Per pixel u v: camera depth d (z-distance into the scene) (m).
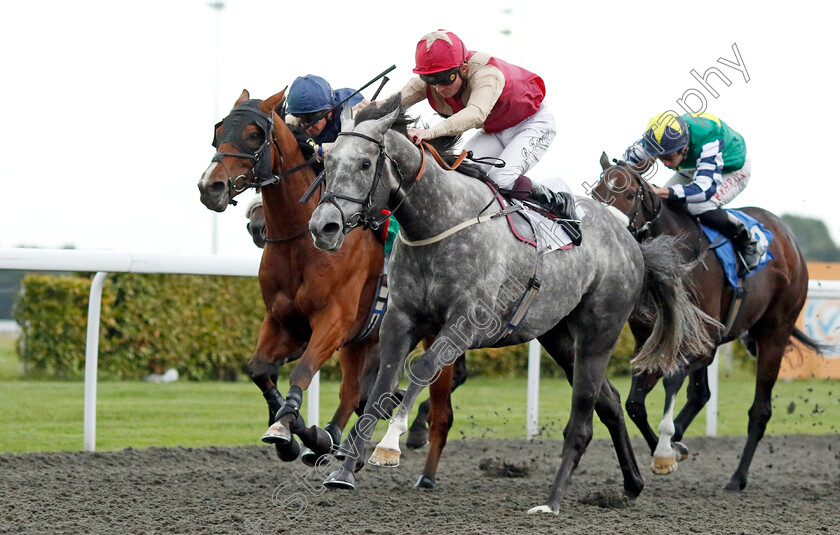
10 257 6.05
